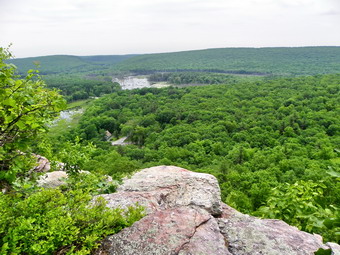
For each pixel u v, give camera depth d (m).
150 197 6.83
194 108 130.00
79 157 7.14
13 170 4.94
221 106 130.50
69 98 174.12
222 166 57.56
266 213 7.66
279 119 103.88
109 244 4.71
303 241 5.04
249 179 46.12
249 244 4.94
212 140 86.44
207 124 107.00
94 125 108.50
